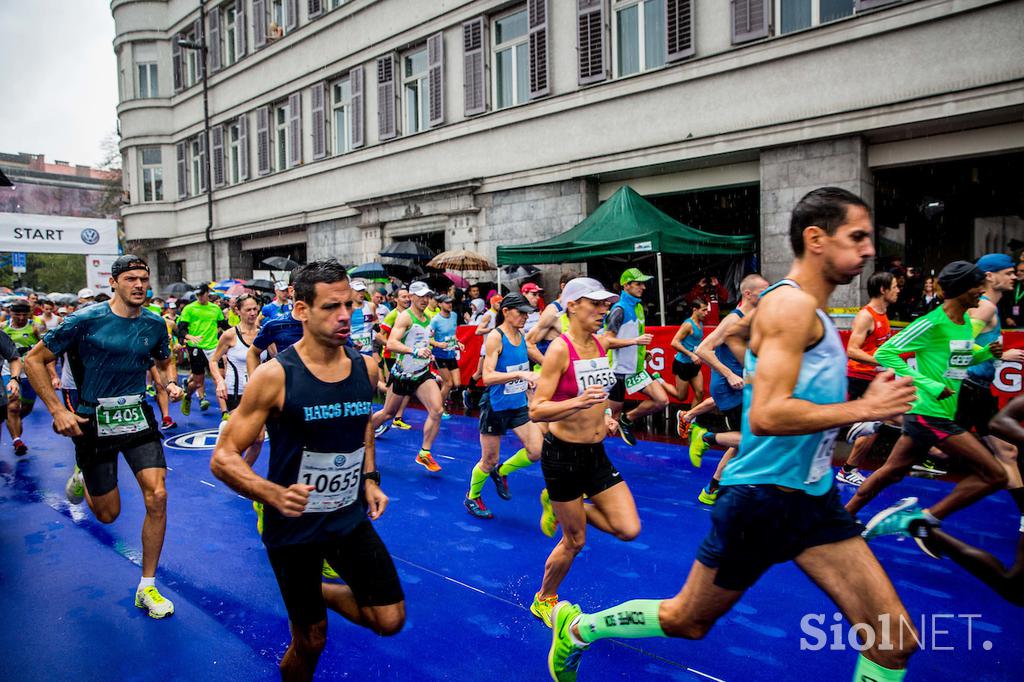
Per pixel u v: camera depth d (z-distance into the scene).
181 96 23.59
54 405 3.53
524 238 13.70
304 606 2.36
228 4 21.34
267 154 20.17
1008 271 4.23
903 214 12.12
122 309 3.72
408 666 2.95
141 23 24.22
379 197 16.19
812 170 10.01
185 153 23.86
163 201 24.64
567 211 12.95
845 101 9.65
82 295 11.09
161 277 25.66
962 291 3.62
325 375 2.31
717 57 10.80
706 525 4.65
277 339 4.93
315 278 2.24
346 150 18.05
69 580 4.00
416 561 4.14
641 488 5.58
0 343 5.75
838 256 1.99
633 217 9.74
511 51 14.07
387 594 2.41
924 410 3.72
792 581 3.65
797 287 1.97
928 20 8.88
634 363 6.62
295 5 18.59
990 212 13.18
